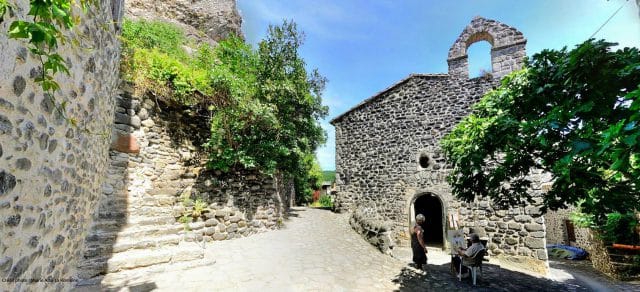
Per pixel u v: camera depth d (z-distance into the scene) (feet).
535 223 27.25
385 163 35.78
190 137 23.03
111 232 13.88
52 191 7.46
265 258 17.65
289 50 29.89
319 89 33.53
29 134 5.84
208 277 13.69
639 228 27.14
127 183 18.06
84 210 11.79
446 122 32.99
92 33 9.70
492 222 29.19
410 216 32.86
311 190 74.95
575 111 10.28
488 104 16.03
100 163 14.06
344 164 38.83
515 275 23.27
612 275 29.53
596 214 13.55
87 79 9.56
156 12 43.45
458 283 17.80
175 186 20.68
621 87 10.03
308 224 31.53
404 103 35.83
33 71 5.80
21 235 5.86
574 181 11.92
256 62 29.76
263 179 26.71
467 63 33.14
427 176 32.89
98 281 11.68
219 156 22.63
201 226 19.93
